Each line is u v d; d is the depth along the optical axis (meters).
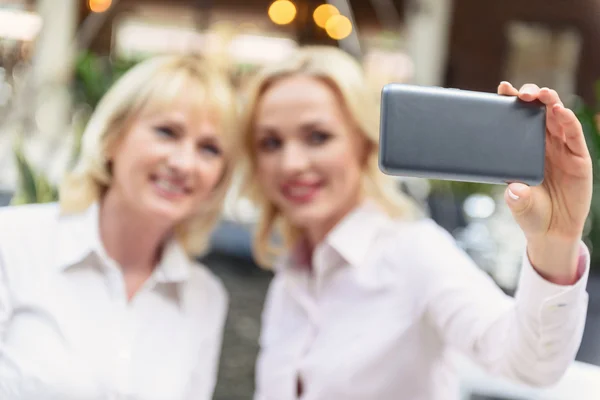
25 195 1.70
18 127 2.06
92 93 2.00
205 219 1.17
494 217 1.93
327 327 1.10
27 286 1.02
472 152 0.66
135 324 1.06
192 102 1.04
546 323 0.76
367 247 1.10
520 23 4.18
